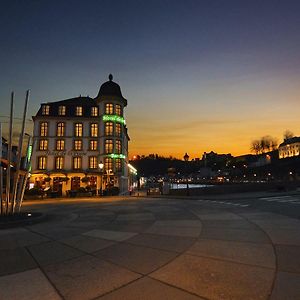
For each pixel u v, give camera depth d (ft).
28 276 16.70
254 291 13.96
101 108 129.39
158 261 19.15
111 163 124.88
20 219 35.47
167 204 60.29
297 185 120.16
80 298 13.66
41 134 126.21
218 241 24.56
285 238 25.16
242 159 516.73
